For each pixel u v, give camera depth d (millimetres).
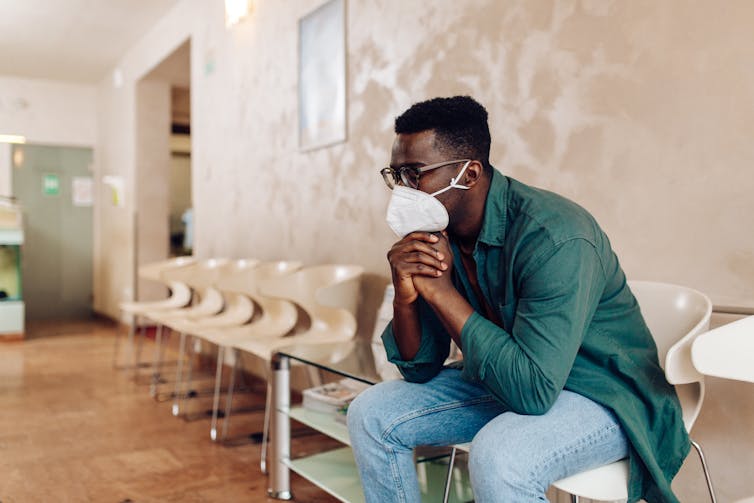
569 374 1532
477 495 1389
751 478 1923
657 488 1425
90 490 2869
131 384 5070
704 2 2025
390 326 1811
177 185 10469
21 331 7305
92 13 6703
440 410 1679
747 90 1919
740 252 1937
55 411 4246
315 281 3693
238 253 5273
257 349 3207
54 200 9703
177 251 9789
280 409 2764
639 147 2217
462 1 2979
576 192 2439
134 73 7883
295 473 3105
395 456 1661
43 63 8578
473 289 1721
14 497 2789
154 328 8188
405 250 1559
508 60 2730
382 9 3537
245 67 5129
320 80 4086
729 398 1968
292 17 4461
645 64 2195
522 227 1490
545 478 1367
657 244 2162
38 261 9633
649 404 1483
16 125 9305
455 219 1607
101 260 9562
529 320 1408
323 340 3430
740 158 1936
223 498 2775
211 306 4875
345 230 3871
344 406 2721
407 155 1553
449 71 3061
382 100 3539
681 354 1415
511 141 2721
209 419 4047
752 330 1214
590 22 2383
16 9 6574
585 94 2402
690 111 2064
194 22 6086
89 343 7176
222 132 5535
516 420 1429
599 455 1435
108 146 9133
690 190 2066
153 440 3615
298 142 4355
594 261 1432
